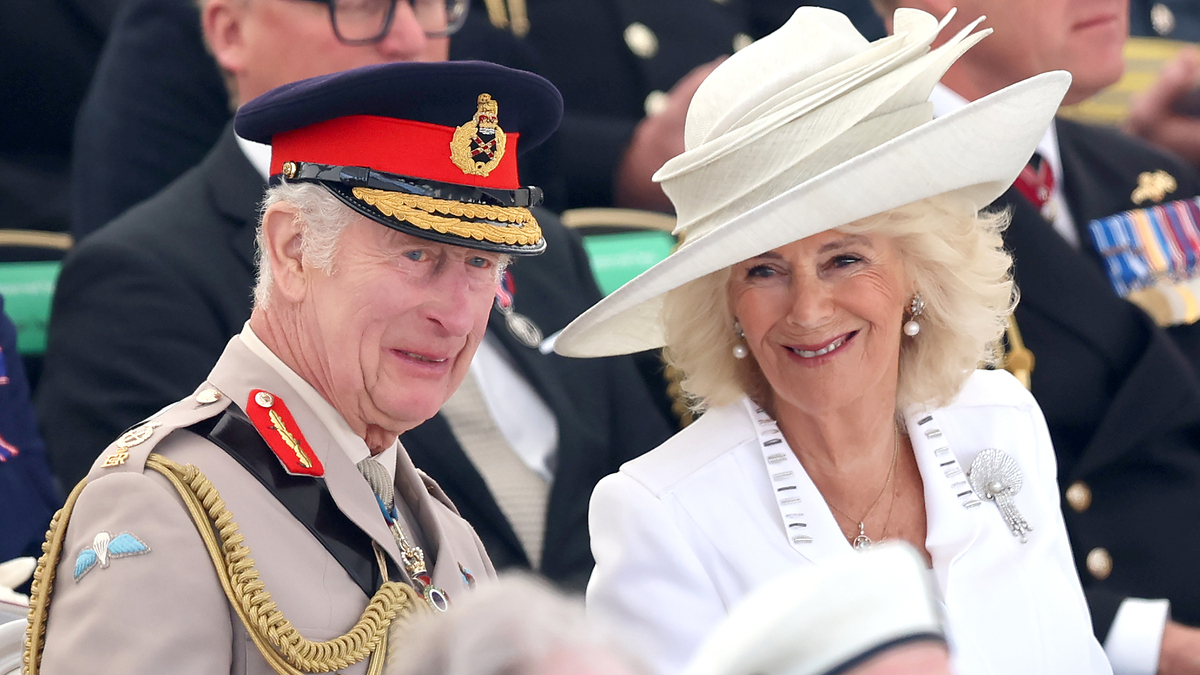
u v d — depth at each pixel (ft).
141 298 42.16
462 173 26.94
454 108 26.86
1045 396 47.11
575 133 62.90
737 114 31.65
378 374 26.71
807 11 32.37
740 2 71.56
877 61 30.60
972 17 49.39
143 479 24.75
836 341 31.24
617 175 62.75
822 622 12.76
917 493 33.63
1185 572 46.16
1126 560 46.39
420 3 48.24
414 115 26.66
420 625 13.94
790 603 12.96
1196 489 47.19
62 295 43.09
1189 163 68.33
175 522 24.45
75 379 41.78
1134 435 46.55
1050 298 47.57
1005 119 29.73
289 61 46.73
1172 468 47.32
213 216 44.27
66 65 61.41
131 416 41.04
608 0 66.23
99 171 56.29
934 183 30.09
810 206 29.35
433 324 26.61
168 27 58.29
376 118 26.55
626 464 33.09
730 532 31.68
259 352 27.32
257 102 26.96
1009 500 33.45
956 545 32.35
